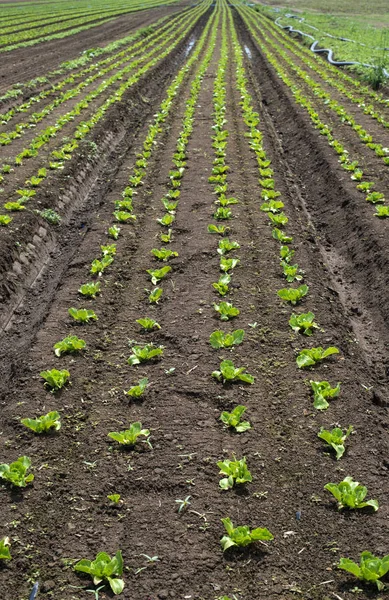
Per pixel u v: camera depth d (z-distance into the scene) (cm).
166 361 667
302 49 2800
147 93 2016
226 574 434
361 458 534
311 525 471
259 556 448
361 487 487
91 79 2084
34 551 454
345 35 3297
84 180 1251
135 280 845
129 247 934
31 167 1216
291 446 548
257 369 650
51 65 2484
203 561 442
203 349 681
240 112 1673
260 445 549
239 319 737
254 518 477
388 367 706
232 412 567
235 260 848
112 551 452
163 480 512
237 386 623
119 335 722
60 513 486
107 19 4538
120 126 1602
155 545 455
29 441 560
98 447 552
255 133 1416
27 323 817
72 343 678
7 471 512
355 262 924
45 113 1636
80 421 586
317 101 1709
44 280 930
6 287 842
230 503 490
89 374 651
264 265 864
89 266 877
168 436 560
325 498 494
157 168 1261
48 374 623
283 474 518
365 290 859
